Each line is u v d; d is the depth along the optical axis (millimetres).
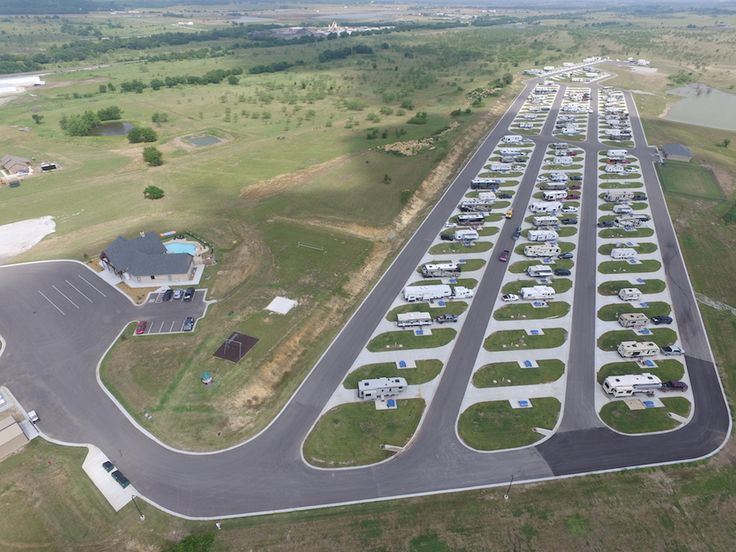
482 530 58406
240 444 69250
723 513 60688
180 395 76438
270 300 98312
